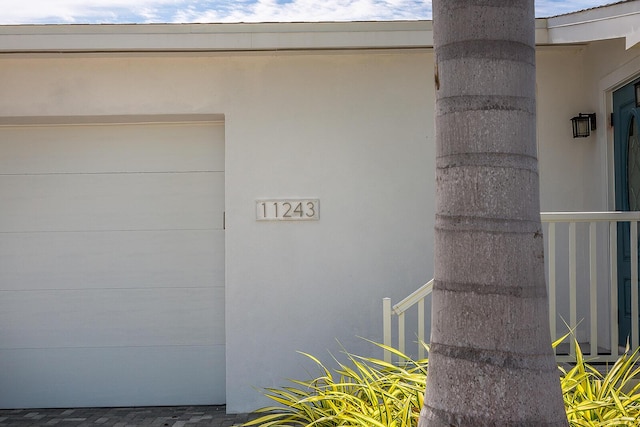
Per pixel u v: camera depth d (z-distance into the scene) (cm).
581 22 583
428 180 657
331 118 657
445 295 282
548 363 277
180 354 687
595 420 404
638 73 566
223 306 688
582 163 660
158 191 691
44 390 686
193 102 655
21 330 687
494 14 282
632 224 536
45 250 690
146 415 652
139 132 694
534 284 278
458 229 280
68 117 662
